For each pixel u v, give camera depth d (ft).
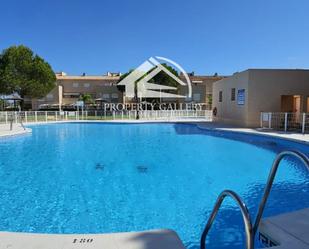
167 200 20.74
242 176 27.14
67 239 10.39
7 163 32.71
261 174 27.84
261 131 51.31
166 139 51.31
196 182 25.23
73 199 20.92
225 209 18.75
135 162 33.09
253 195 21.80
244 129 55.72
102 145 45.09
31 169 29.94
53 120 82.84
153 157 35.99
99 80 169.78
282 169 28.63
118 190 23.03
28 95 116.06
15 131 53.47
